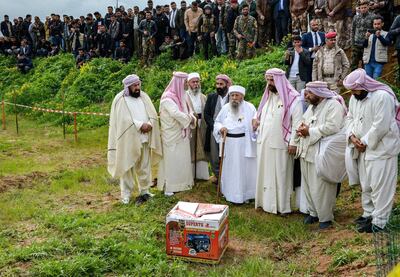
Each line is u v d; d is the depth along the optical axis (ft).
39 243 20.12
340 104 20.80
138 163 25.57
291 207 23.80
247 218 22.82
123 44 60.90
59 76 64.39
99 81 58.08
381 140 18.48
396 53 34.12
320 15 39.65
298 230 21.17
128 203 25.39
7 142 44.01
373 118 18.53
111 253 18.67
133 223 22.21
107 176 31.96
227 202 25.09
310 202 21.75
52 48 72.33
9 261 18.19
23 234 21.65
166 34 57.77
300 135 21.26
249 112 24.85
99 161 36.63
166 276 17.43
